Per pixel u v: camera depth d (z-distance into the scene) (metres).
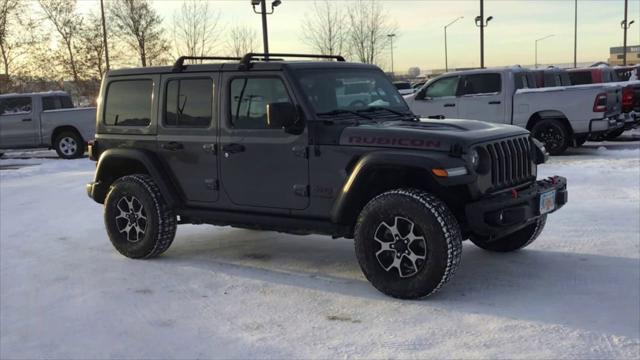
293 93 5.28
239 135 5.62
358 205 5.20
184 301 5.07
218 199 5.89
